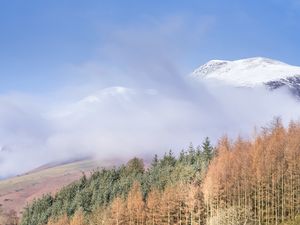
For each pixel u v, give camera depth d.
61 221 155.75
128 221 134.00
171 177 156.12
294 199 117.00
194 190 126.00
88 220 151.50
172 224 125.81
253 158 127.38
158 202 130.62
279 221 115.06
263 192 119.56
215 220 118.19
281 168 123.25
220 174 126.94
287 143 132.75
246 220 114.25
